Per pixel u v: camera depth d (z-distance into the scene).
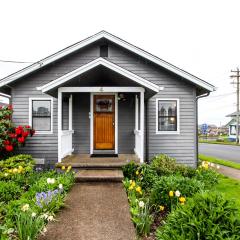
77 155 10.62
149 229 4.40
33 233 3.84
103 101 11.19
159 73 11.17
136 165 8.40
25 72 10.52
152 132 11.18
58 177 7.17
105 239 4.03
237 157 20.72
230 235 3.07
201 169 8.97
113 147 11.12
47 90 8.47
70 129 10.84
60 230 4.32
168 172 8.34
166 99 11.17
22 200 5.08
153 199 5.55
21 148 10.74
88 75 9.11
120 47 11.15
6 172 7.50
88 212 5.12
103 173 7.99
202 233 3.10
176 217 3.51
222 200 3.49
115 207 5.41
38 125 10.90
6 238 3.64
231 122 54.75
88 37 10.79
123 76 8.77
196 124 11.21
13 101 10.84
